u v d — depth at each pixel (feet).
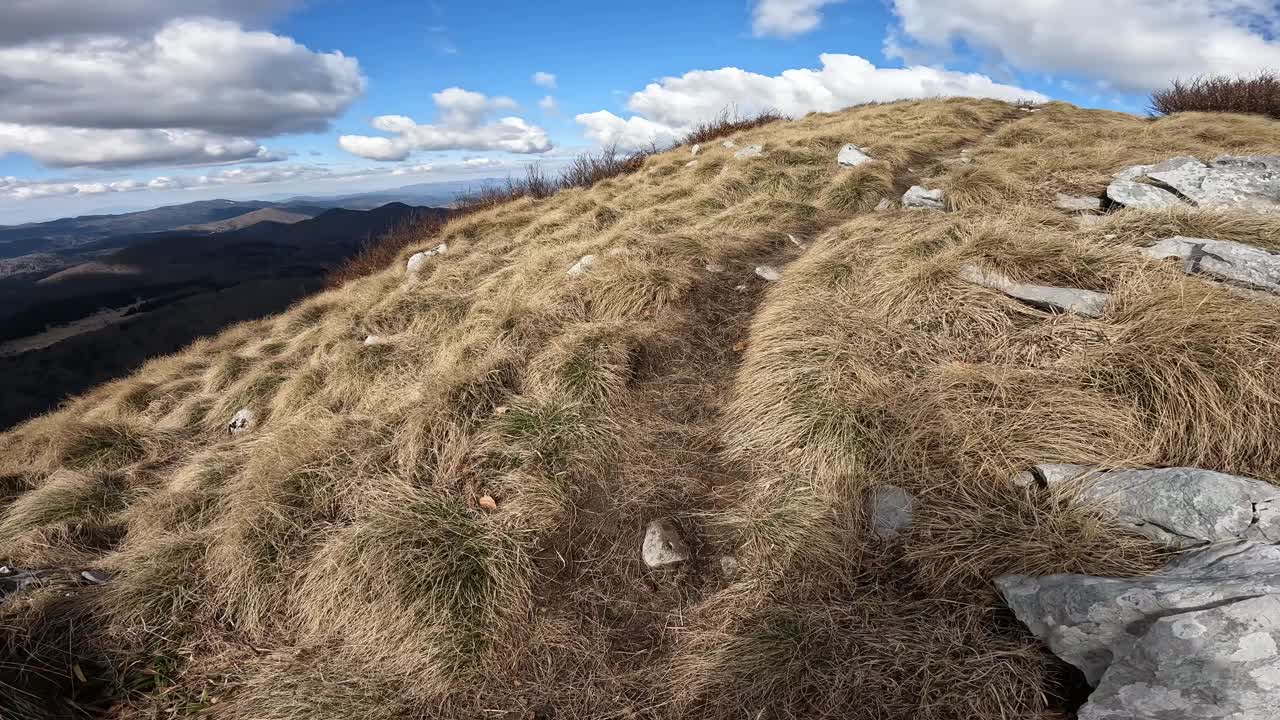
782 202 31.71
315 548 14.44
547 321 21.71
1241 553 8.77
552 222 40.34
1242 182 21.15
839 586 11.87
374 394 22.06
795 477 13.87
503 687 11.48
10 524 18.10
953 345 15.85
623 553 13.79
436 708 11.19
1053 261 17.22
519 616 12.46
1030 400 13.39
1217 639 7.41
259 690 11.86
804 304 18.94
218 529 15.44
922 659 10.03
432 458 16.35
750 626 11.51
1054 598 9.31
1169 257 16.65
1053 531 10.84
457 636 11.91
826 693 10.00
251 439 21.97
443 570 12.66
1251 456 11.29
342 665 12.12
